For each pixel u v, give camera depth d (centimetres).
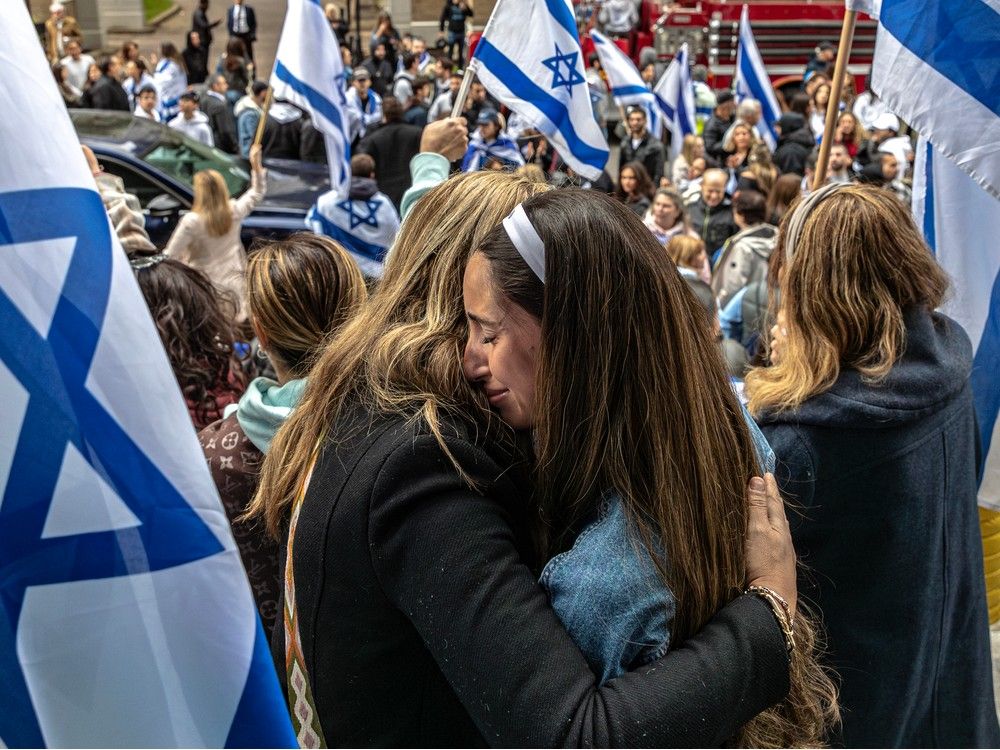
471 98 1245
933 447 189
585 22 1722
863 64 1408
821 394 186
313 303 208
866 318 187
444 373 126
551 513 128
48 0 1911
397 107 1002
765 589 129
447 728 130
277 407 199
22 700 98
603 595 117
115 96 1292
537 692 109
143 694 100
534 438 130
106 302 100
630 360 122
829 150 287
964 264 254
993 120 227
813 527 189
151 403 101
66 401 98
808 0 1402
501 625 112
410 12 2414
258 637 106
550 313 121
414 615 117
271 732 106
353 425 126
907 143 1031
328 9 1939
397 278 142
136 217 412
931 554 192
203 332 282
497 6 385
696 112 1302
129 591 99
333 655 126
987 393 254
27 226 98
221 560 104
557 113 394
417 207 144
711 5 1414
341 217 654
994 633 360
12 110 98
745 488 135
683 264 529
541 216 122
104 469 99
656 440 123
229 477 209
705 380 130
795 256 193
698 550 125
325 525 122
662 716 110
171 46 1505
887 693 197
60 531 97
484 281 124
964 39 227
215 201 635
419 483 118
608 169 1355
